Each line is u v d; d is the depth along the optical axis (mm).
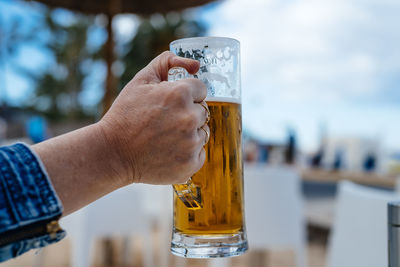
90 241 2750
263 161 3977
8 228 522
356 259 1172
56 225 567
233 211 677
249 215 2564
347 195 1258
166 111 615
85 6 3250
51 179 597
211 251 656
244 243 701
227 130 682
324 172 3418
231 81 698
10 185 543
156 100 623
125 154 639
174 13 3271
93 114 21359
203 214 659
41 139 3566
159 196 3504
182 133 612
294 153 3943
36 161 580
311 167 3961
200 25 18234
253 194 2561
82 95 21688
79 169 621
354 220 1201
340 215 1288
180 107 610
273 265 3691
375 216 1124
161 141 627
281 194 2555
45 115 21156
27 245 539
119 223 2861
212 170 668
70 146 627
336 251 1280
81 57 21422
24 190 550
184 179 651
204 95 647
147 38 18125
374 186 3344
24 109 21344
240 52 744
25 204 543
